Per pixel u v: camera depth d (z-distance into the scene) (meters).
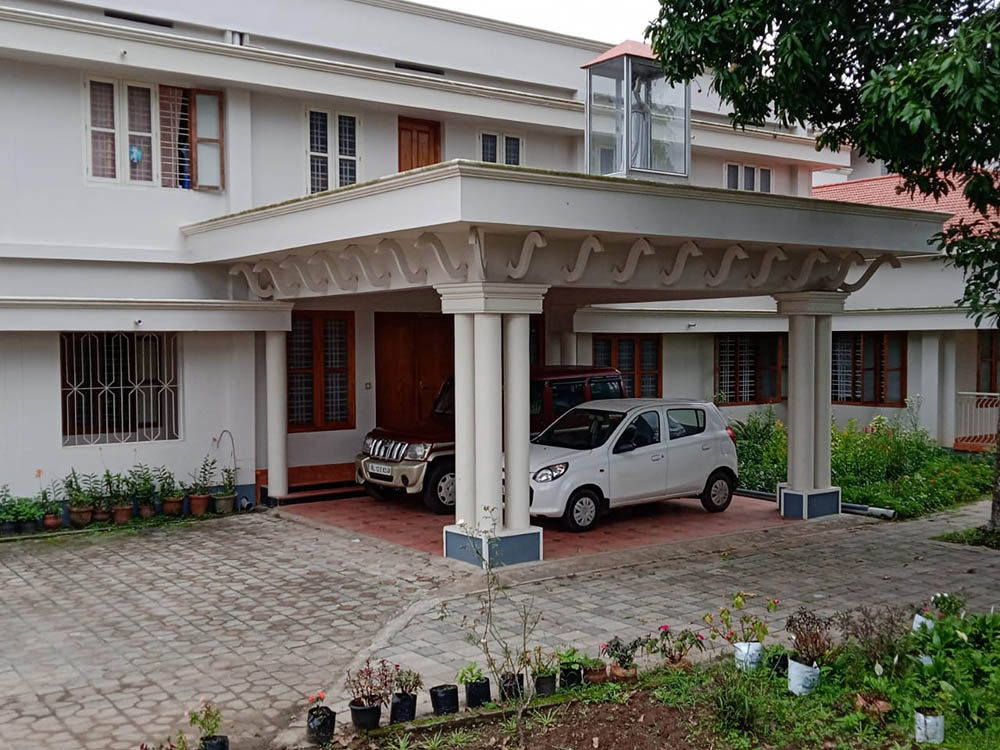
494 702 6.14
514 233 9.40
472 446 10.12
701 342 19.58
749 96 9.86
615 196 9.30
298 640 7.75
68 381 12.44
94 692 6.61
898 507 13.01
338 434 14.87
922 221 12.09
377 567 10.09
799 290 12.39
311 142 14.25
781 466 15.07
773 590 9.16
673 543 11.06
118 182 12.77
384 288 10.98
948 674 6.09
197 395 13.37
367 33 14.91
